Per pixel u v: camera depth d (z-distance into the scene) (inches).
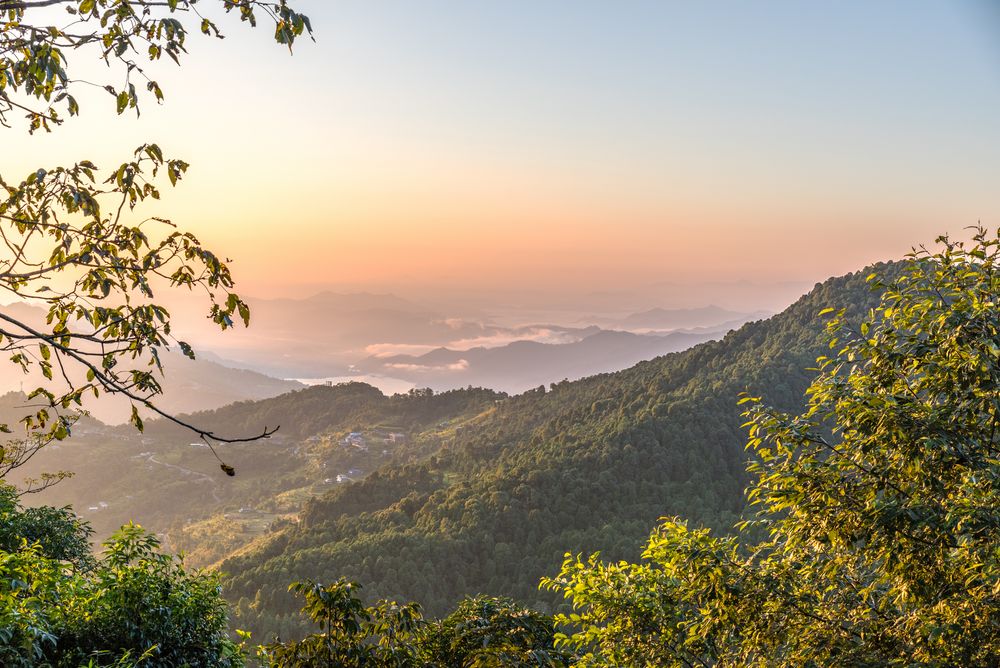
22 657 300.5
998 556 291.4
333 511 5949.8
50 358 183.8
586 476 4980.3
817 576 380.8
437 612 3811.5
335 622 349.1
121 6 179.0
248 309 203.5
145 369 187.2
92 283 192.5
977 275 339.3
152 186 193.9
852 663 329.1
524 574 4077.3
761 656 380.2
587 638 415.2
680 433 5177.2
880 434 333.1
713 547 392.5
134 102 185.3
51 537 619.5
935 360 343.3
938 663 295.4
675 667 398.9
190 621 419.8
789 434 369.7
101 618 388.8
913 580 323.6
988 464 316.2
